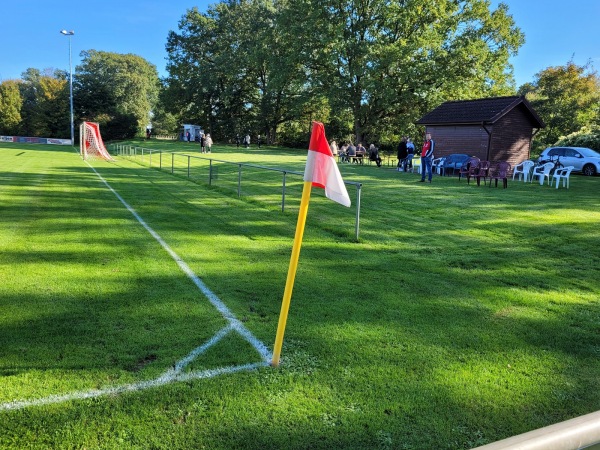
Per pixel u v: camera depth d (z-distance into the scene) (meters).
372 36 39.22
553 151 24.88
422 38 35.25
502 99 24.08
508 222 9.61
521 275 6.23
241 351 3.72
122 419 2.79
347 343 3.95
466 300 5.16
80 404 2.93
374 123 40.91
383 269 6.30
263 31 50.78
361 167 24.89
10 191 12.06
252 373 3.39
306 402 3.05
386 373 3.47
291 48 43.47
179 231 8.17
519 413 3.04
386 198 12.91
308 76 43.75
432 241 8.08
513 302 5.17
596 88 40.91
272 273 5.91
